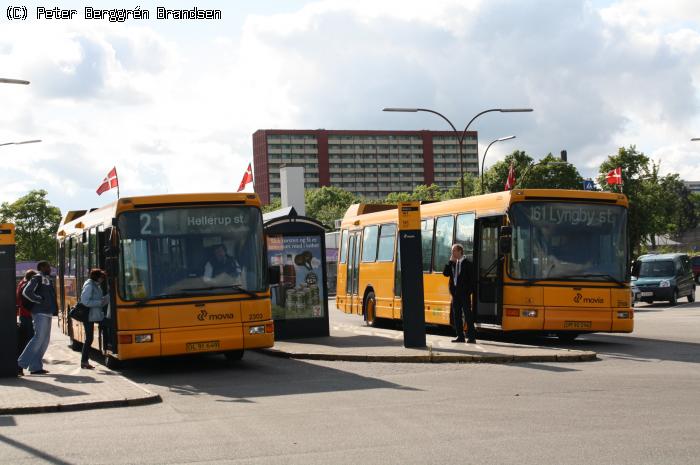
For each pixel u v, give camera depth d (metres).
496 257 22.64
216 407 13.54
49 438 11.26
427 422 11.19
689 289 46.03
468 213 24.27
